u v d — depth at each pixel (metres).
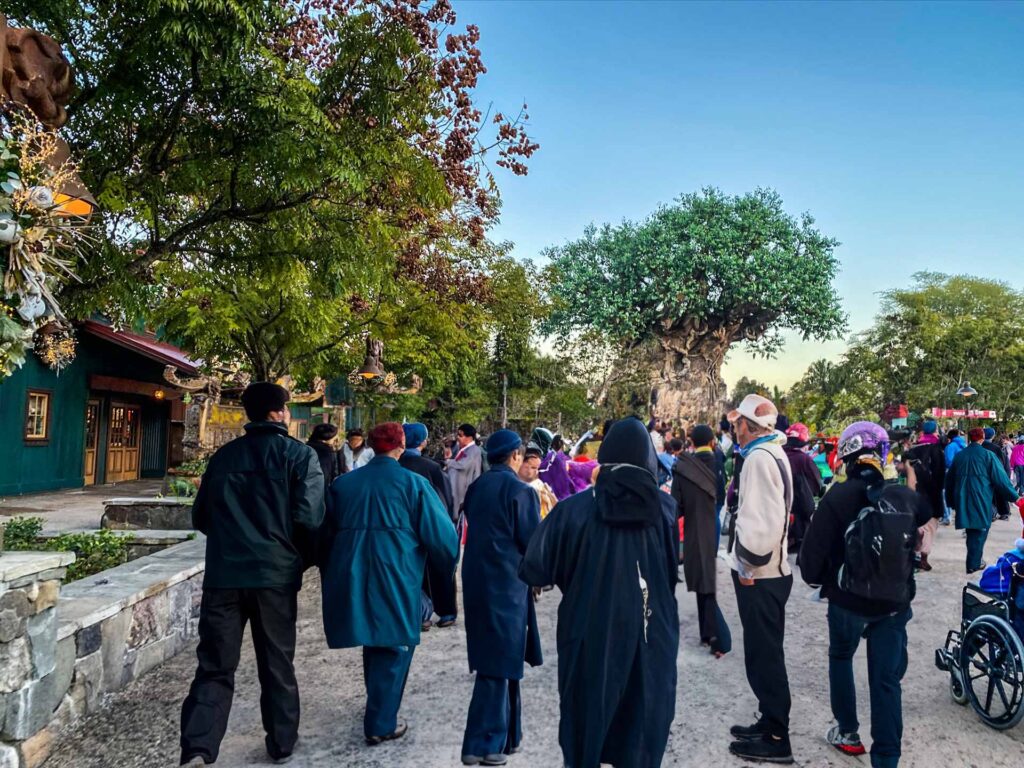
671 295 50.28
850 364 53.56
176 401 24.47
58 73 4.35
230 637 3.80
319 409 17.81
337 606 4.04
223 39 5.84
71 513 13.52
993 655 4.41
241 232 8.38
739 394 62.78
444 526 4.15
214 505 3.89
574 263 53.75
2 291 3.69
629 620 2.82
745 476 3.97
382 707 4.10
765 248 51.56
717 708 4.62
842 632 3.88
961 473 8.89
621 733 2.82
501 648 3.89
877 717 3.66
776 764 3.85
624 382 44.78
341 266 7.90
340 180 6.77
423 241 13.01
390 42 6.83
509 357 32.38
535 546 3.05
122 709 4.64
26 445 17.36
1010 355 47.94
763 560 3.85
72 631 4.30
